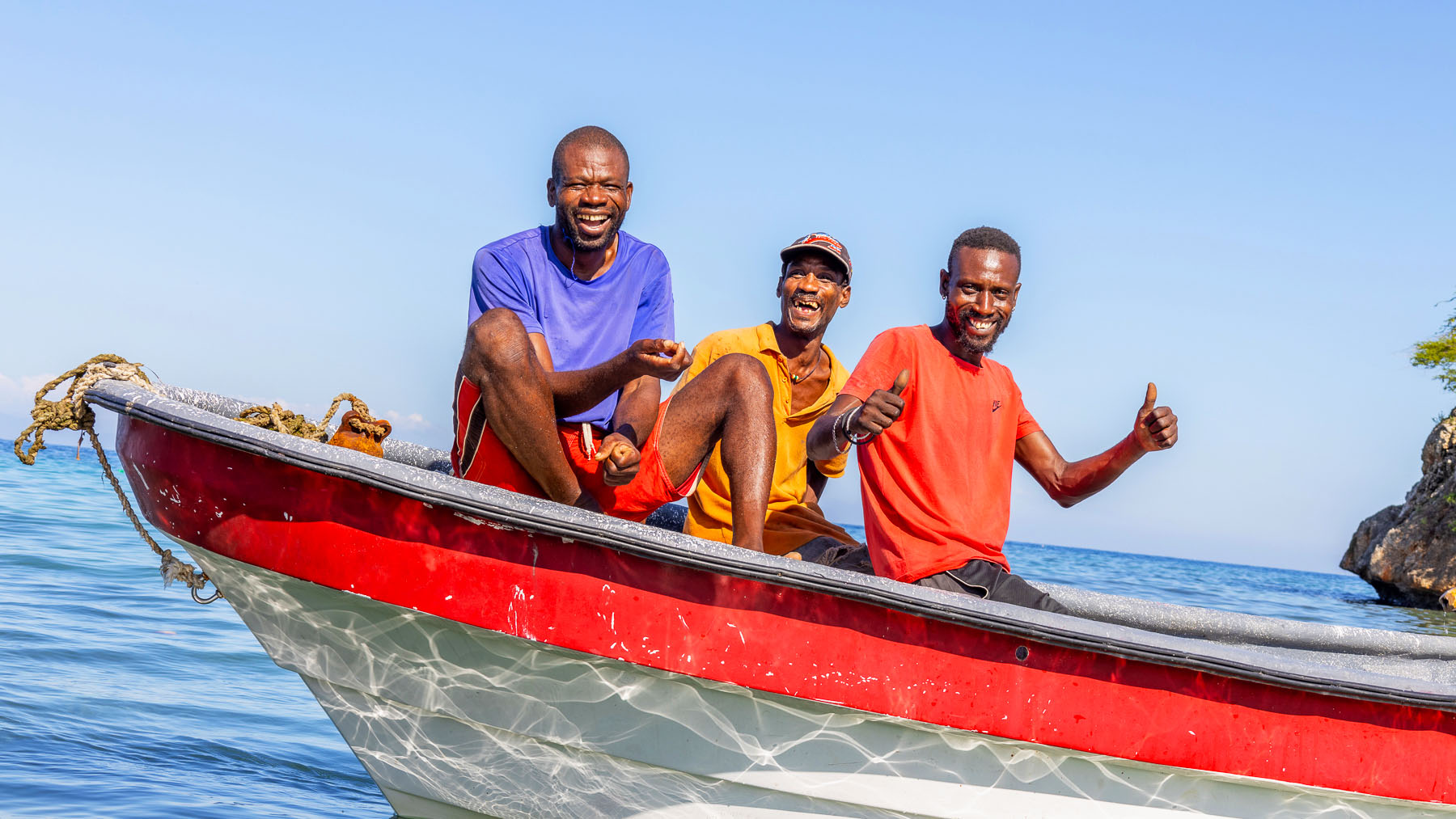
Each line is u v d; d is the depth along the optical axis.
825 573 2.76
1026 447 3.87
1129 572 35.94
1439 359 28.61
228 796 3.79
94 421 3.01
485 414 2.87
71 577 8.34
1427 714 3.36
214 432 2.67
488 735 3.04
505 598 2.72
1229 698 3.14
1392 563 26.03
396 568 2.71
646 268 3.34
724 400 3.01
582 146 3.11
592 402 2.85
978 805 3.10
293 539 2.73
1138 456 3.61
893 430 3.43
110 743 4.22
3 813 3.36
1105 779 3.14
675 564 2.72
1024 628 2.88
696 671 2.78
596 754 3.02
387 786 3.30
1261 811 3.32
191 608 7.46
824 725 2.93
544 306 3.17
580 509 2.75
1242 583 35.25
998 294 3.45
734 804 3.09
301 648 3.01
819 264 3.80
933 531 3.34
